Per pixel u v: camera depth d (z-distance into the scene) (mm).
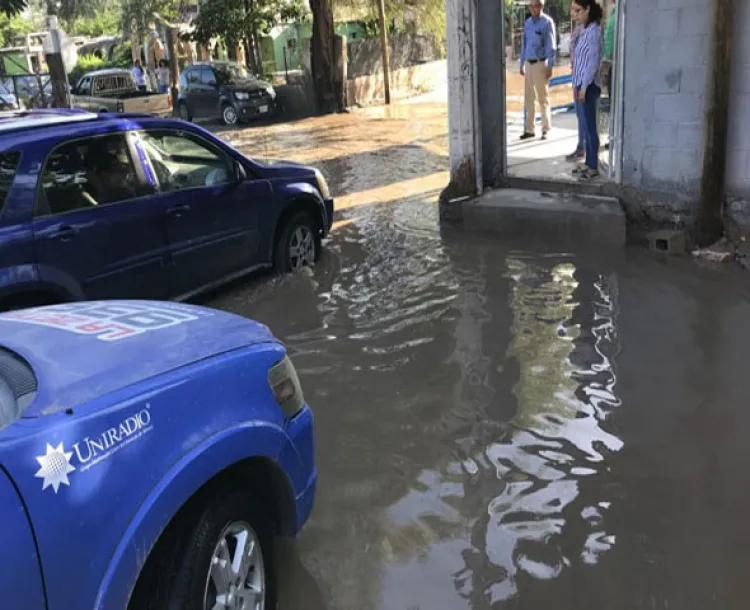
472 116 8602
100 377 2453
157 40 31625
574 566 3264
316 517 3676
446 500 3770
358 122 18531
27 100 23719
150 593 2385
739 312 5879
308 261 7621
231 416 2656
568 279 6836
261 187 6926
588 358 5246
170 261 6094
